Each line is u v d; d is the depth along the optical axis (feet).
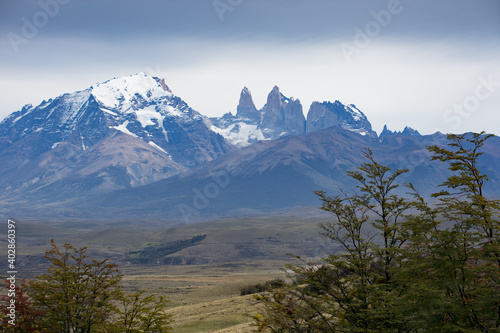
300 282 130.11
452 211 113.39
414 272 110.01
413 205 120.67
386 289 118.73
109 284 156.66
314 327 120.88
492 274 100.17
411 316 105.40
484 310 96.43
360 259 124.26
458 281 101.40
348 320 117.50
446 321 102.32
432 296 100.68
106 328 149.28
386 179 136.98
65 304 147.95
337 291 123.75
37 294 154.30
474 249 105.19
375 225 131.44
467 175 112.98
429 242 108.88
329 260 127.03
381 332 111.14
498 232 106.01
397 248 121.60
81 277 157.17
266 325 130.41
